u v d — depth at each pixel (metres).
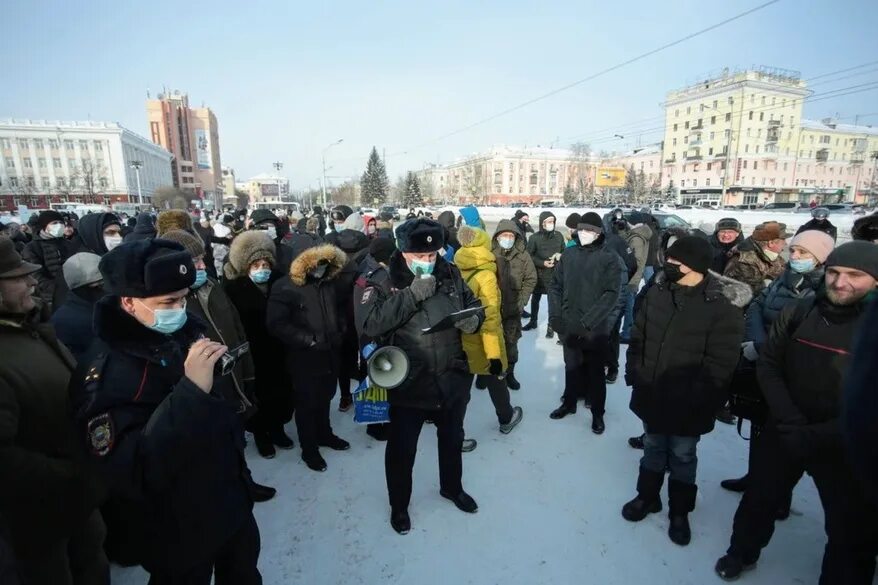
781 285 2.80
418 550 2.40
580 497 2.84
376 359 2.27
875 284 1.79
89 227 3.74
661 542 2.47
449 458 2.66
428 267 2.30
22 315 1.53
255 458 3.31
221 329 2.66
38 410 1.47
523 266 4.43
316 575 2.24
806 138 61.25
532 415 3.97
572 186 72.50
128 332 1.37
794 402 2.00
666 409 2.41
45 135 64.88
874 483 0.62
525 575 2.25
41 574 1.53
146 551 1.46
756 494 2.18
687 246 2.33
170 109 94.56
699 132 60.91
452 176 97.25
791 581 2.22
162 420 1.27
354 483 2.99
